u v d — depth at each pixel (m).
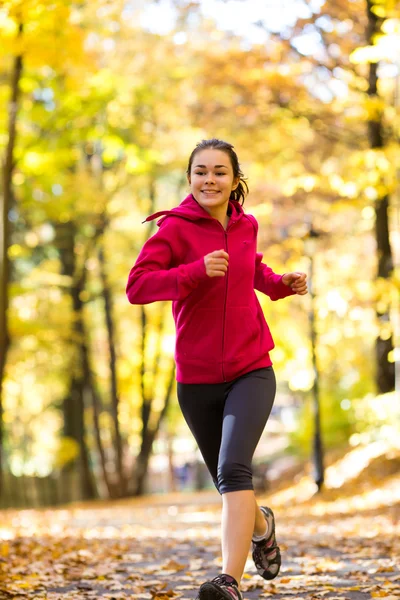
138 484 26.27
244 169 20.30
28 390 30.86
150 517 13.73
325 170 19.52
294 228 19.42
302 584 4.96
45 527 10.74
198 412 3.81
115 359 25.72
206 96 18.59
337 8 16.30
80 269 24.34
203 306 3.70
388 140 15.73
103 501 23.83
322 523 10.52
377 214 16.48
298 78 17.20
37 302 21.33
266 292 4.09
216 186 3.75
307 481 17.19
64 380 26.02
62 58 12.85
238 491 3.49
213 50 18.53
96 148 22.98
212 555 6.82
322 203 19.67
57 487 25.38
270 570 4.18
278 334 20.70
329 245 21.12
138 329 27.81
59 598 4.61
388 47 10.66
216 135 19.17
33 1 10.97
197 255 3.70
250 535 3.45
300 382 20.00
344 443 20.44
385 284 14.50
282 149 19.55
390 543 7.00
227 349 3.70
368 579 5.08
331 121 17.38
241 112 17.73
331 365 22.53
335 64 16.55
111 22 18.70
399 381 19.86
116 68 20.70
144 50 20.84
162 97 19.25
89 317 26.03
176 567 5.96
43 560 6.45
